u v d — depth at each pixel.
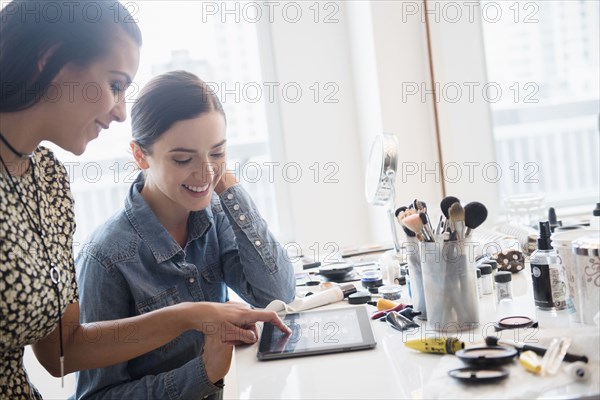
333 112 2.62
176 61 2.56
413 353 0.99
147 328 1.14
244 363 1.03
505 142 2.30
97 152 2.54
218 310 1.13
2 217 0.97
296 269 1.75
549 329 1.00
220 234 1.49
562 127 2.29
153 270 1.30
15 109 0.99
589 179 2.29
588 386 0.81
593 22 2.24
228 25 2.58
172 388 1.15
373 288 1.43
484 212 1.04
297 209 2.63
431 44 2.27
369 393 0.86
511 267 1.43
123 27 1.03
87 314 1.25
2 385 1.02
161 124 1.28
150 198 1.36
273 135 2.62
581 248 0.95
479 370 0.87
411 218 1.07
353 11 2.49
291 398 0.88
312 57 2.60
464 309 1.05
